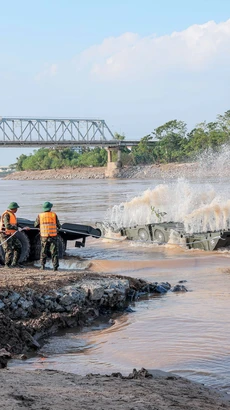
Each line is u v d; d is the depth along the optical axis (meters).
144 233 19.95
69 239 17.34
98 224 22.16
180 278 13.41
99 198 50.94
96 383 6.17
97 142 154.12
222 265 15.08
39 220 13.63
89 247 19.31
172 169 127.88
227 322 9.49
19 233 14.98
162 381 6.57
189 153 133.00
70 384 6.02
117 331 9.36
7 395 5.26
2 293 9.63
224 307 10.47
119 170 151.00
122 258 16.69
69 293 10.23
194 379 7.06
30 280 10.73
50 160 196.50
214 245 17.48
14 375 6.36
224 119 131.38
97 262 15.70
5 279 10.80
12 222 13.88
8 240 13.82
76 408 4.99
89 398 5.39
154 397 5.64
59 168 185.88
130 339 8.88
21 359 8.04
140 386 6.16
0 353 7.96
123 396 5.57
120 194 57.41
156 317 10.03
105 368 7.60
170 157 144.50
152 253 17.56
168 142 144.50
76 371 7.47
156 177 127.94
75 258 16.73
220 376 7.16
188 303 10.91
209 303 10.82
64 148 195.62
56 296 10.05
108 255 17.33
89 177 157.25
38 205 43.53
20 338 8.61
